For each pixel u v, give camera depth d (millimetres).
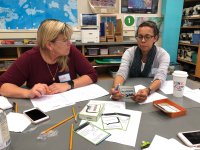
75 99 1126
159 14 3869
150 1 3734
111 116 912
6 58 3104
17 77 1319
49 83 1415
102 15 3521
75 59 1516
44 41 1265
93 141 728
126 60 1658
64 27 1257
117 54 3430
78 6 3502
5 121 691
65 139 744
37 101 1097
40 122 865
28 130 803
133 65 1657
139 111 973
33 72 1381
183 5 3846
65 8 3445
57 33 1230
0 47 3027
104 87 1352
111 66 3523
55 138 750
